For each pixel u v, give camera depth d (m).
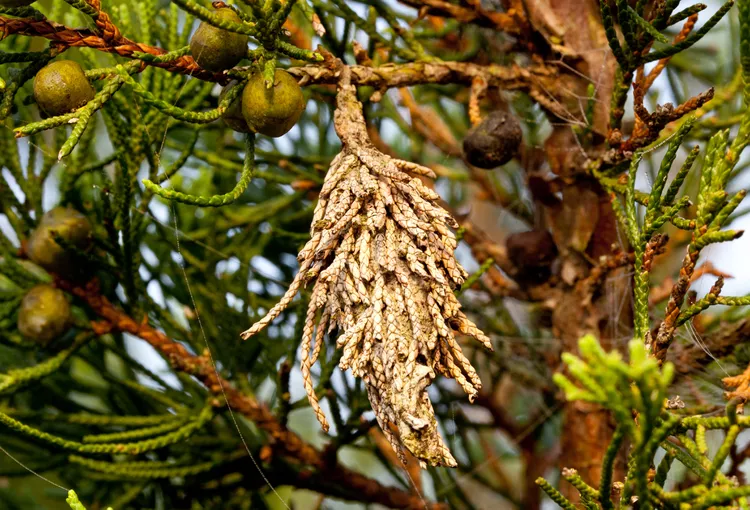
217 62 0.30
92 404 0.43
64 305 0.34
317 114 0.41
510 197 0.43
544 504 0.44
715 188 0.30
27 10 0.30
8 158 0.35
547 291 0.36
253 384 0.37
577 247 0.35
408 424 0.28
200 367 0.35
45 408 0.37
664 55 0.31
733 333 0.34
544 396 0.40
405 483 0.39
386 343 0.29
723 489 0.28
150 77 0.34
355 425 0.35
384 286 0.29
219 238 0.38
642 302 0.30
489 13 0.35
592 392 0.27
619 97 0.32
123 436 0.34
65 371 0.37
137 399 0.37
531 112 0.39
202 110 0.36
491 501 0.49
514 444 0.43
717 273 0.35
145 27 0.34
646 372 0.27
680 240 0.39
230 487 0.37
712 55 0.41
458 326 0.29
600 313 0.35
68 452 0.36
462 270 0.29
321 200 0.30
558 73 0.35
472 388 0.29
